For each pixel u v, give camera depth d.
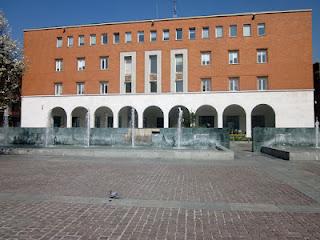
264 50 34.62
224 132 19.86
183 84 36.03
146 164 13.09
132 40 37.56
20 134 22.25
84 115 41.31
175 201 6.61
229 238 4.43
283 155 15.59
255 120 37.44
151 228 4.85
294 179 9.52
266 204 6.39
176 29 36.72
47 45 40.06
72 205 6.22
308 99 33.03
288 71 33.69
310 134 20.19
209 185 8.45
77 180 9.09
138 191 7.61
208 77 35.53
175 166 12.52
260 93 34.00
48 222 5.10
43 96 39.38
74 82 39.03
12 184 8.40
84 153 16.25
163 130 20.34
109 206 6.18
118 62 37.91
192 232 4.68
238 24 35.19
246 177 9.88
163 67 36.62
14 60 17.25
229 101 34.69
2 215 5.48
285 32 34.03
